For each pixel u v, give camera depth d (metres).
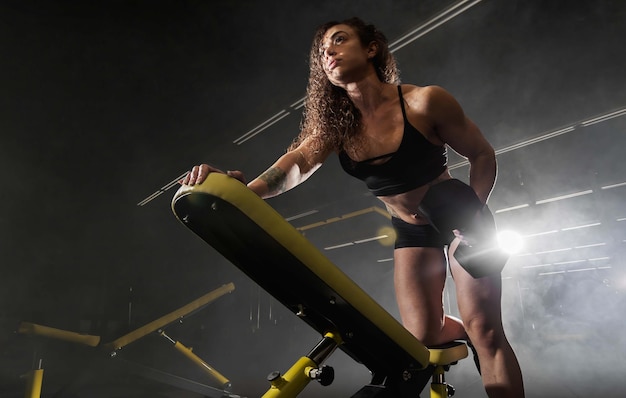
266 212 0.77
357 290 0.86
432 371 1.11
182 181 0.80
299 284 0.87
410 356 0.96
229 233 0.83
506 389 1.05
